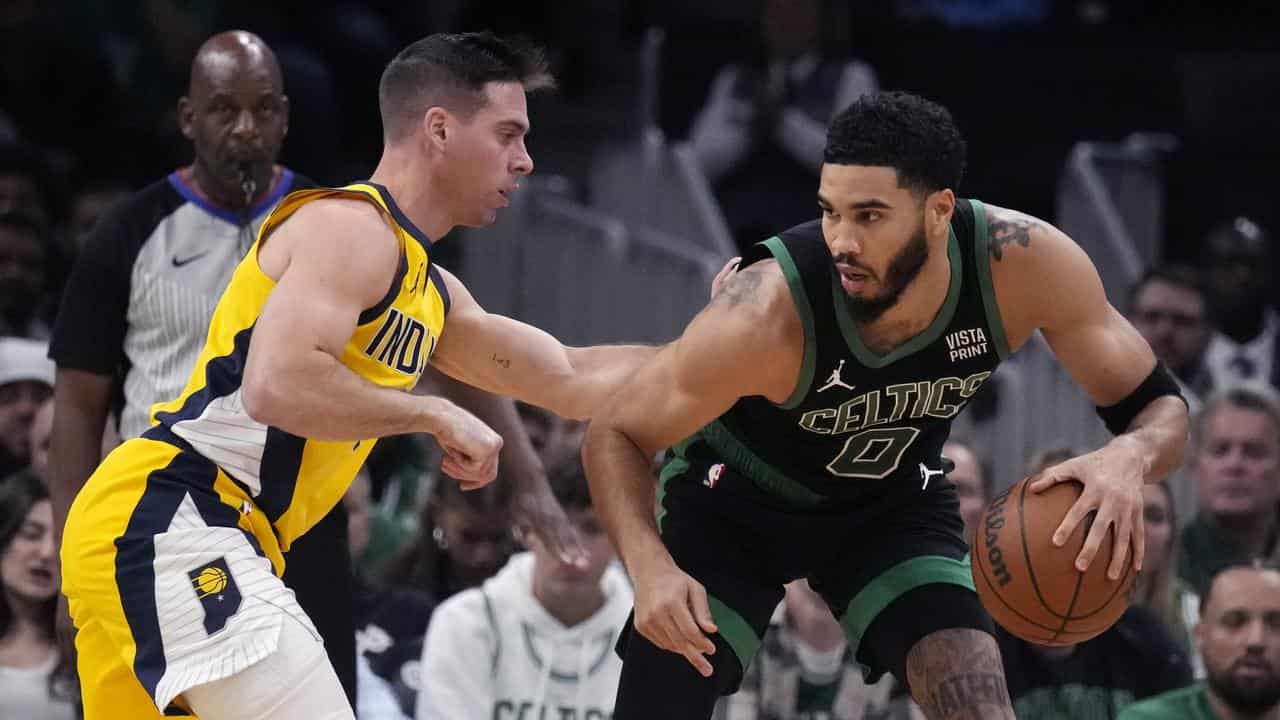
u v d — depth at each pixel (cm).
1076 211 2284
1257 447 1661
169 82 2580
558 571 1384
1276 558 1598
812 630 1373
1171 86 2858
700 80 2842
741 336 901
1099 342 948
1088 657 1399
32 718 1340
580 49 2764
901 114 857
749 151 2373
